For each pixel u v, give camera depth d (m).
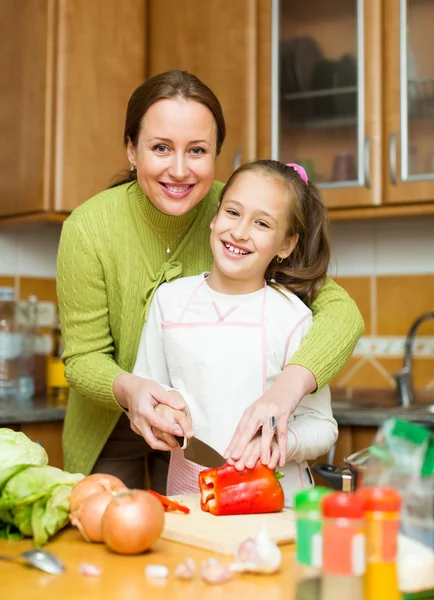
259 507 1.14
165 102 1.42
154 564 0.93
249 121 2.57
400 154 2.43
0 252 2.80
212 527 1.05
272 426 1.20
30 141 2.55
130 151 1.57
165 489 1.75
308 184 1.59
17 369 2.67
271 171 1.46
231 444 1.17
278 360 1.43
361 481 0.95
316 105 2.54
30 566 0.92
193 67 2.65
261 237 1.42
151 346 1.53
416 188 2.41
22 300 2.83
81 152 2.55
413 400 2.62
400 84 2.43
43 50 2.52
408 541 0.83
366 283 2.78
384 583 0.76
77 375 1.50
